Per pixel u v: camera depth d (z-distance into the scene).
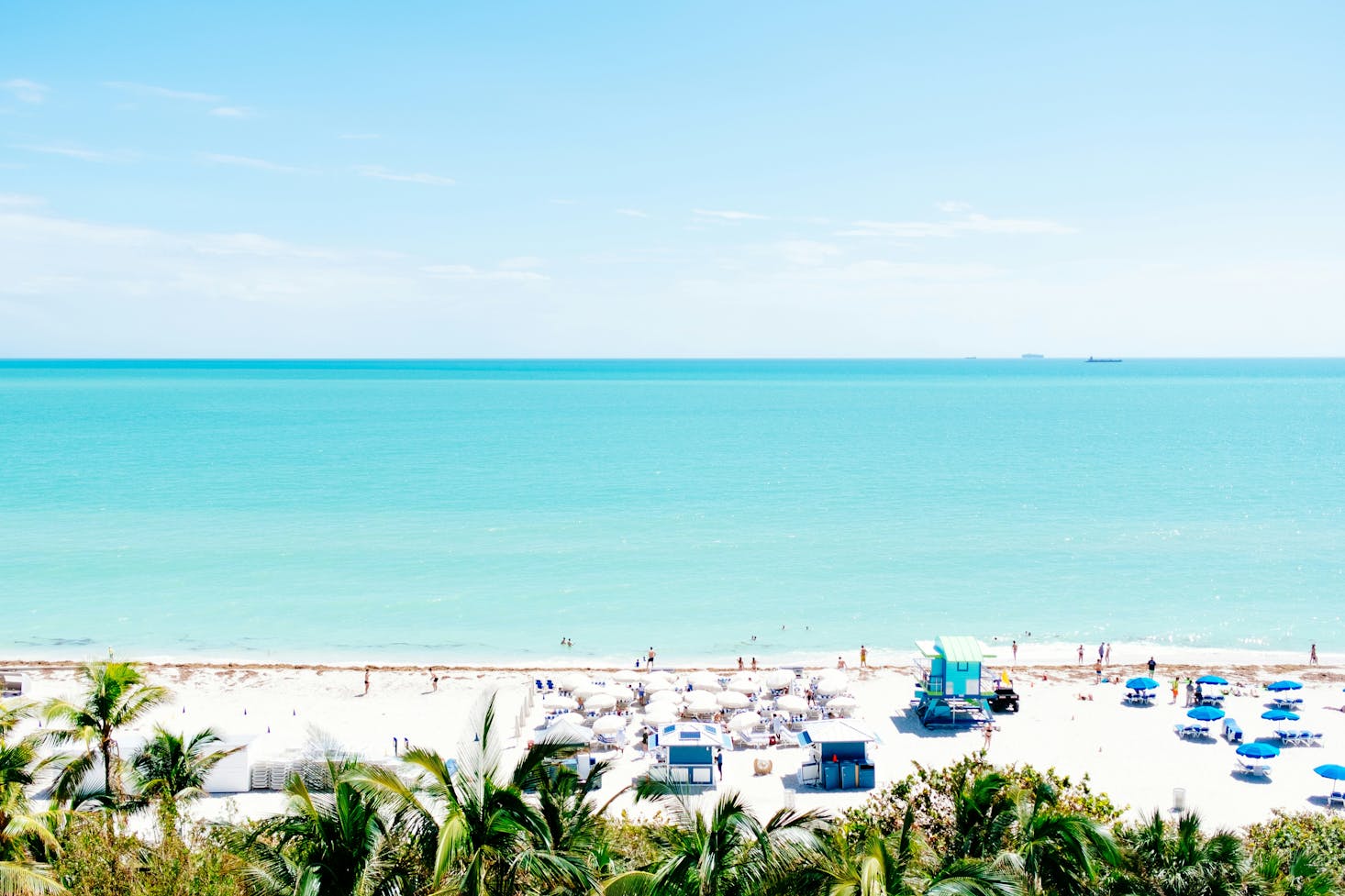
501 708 42.88
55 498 97.25
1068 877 19.16
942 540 79.69
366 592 64.38
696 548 76.94
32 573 68.12
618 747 38.03
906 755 37.62
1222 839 20.02
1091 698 44.56
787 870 15.43
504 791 15.27
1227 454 138.00
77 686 45.94
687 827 17.52
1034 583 67.06
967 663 40.75
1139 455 137.00
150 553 74.06
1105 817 23.92
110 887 17.98
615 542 78.75
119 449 138.62
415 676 48.28
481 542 78.50
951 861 18.12
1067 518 88.88
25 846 19.66
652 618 59.44
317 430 170.88
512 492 103.00
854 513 91.38
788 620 59.19
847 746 34.84
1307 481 110.62
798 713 41.69
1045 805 22.88
